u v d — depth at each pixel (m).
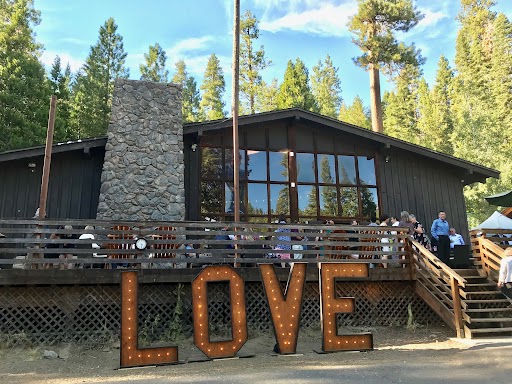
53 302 7.68
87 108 28.48
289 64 32.56
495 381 5.04
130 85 11.30
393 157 13.90
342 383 5.12
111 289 8.00
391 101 43.28
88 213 11.15
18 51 22.59
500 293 8.97
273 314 6.95
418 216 13.66
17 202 10.72
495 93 31.70
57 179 11.10
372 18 23.27
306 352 7.17
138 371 6.07
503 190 23.92
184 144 11.95
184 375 5.72
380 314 9.26
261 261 8.56
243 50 33.38
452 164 13.80
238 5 10.70
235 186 9.86
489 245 9.63
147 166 10.74
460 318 8.14
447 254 10.45
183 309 8.29
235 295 6.85
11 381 5.68
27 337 7.46
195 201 11.66
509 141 27.61
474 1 40.12
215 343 6.59
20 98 20.98
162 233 8.05
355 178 13.34
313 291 9.08
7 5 24.44
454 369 5.72
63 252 7.53
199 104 42.28
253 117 12.12
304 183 12.80
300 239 10.27
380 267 9.83
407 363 6.18
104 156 11.45
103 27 31.59
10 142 19.80
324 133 13.35
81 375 5.95
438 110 38.03
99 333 7.84
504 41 33.12
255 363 6.41
